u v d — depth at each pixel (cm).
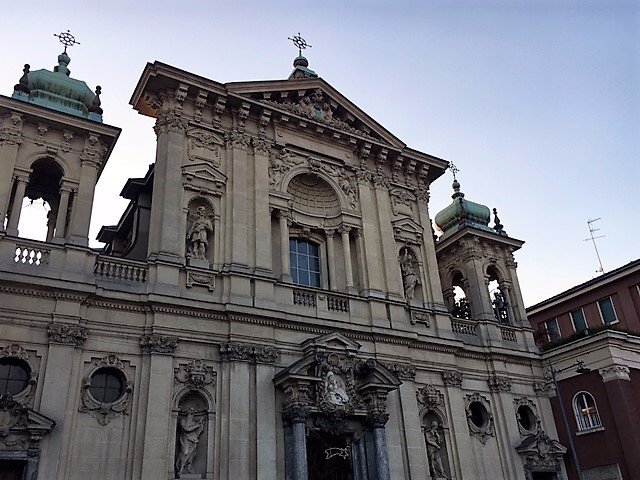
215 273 2267
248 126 2678
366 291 2638
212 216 2409
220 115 2614
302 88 2891
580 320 4128
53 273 1969
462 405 2673
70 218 2100
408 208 3039
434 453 2502
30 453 1703
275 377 2167
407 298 2791
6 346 1820
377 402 2294
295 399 2122
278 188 2636
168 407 1961
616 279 3906
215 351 2153
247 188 2528
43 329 1895
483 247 3316
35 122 2159
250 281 2320
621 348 2897
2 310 1853
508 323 3172
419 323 2742
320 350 2259
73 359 1898
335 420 2203
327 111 2972
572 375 2973
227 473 1962
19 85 2262
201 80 2547
